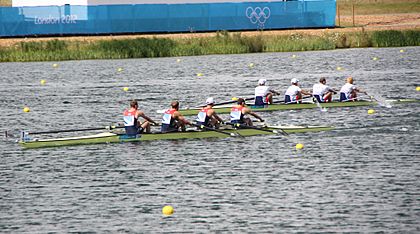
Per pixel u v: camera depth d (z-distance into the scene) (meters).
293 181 95.19
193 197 89.25
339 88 180.75
